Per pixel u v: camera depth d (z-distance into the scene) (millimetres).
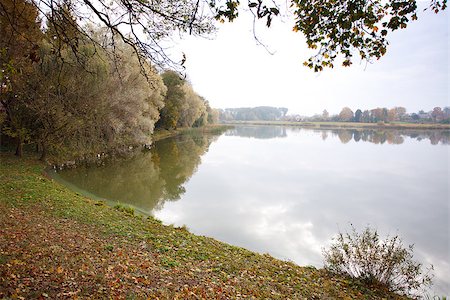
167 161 33812
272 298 6992
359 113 182250
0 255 6262
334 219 17609
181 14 4793
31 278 5613
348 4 4016
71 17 5320
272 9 3605
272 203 20109
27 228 8773
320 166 35219
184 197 20453
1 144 24484
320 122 190125
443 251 13812
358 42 4297
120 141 33562
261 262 9883
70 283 5777
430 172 32812
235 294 6848
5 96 19000
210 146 52062
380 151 51438
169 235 10969
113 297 5562
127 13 4977
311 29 4281
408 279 8641
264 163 36031
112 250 8344
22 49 9930
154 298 5895
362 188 25172
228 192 22297
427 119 162875
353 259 9531
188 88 72938
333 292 7965
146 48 4992
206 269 8188
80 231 9570
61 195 14234
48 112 20516
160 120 59062
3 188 13375
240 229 15297
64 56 18703
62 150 26047
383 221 17562
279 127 150375
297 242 14070
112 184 22047
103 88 24359
